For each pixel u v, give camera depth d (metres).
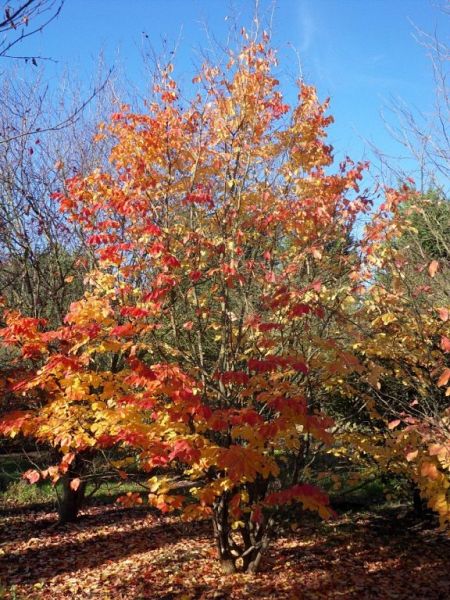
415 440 5.35
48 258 8.52
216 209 6.10
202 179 6.31
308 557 6.82
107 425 4.98
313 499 4.61
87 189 6.04
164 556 6.76
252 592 5.64
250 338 5.99
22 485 10.07
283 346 5.61
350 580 6.12
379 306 6.07
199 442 5.03
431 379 5.95
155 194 6.12
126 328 4.94
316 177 6.22
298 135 6.26
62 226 8.36
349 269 6.17
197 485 6.34
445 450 4.41
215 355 6.64
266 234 6.38
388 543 7.36
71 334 5.03
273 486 6.42
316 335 5.39
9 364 7.35
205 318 6.27
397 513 8.62
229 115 6.16
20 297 8.17
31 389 6.56
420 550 7.09
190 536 7.72
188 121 6.14
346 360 4.88
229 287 5.62
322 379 5.72
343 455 6.84
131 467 8.13
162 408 5.09
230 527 6.11
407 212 5.86
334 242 6.56
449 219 6.24
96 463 7.64
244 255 6.33
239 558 6.48
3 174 8.20
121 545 7.30
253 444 4.75
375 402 6.02
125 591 5.72
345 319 5.86
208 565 6.42
